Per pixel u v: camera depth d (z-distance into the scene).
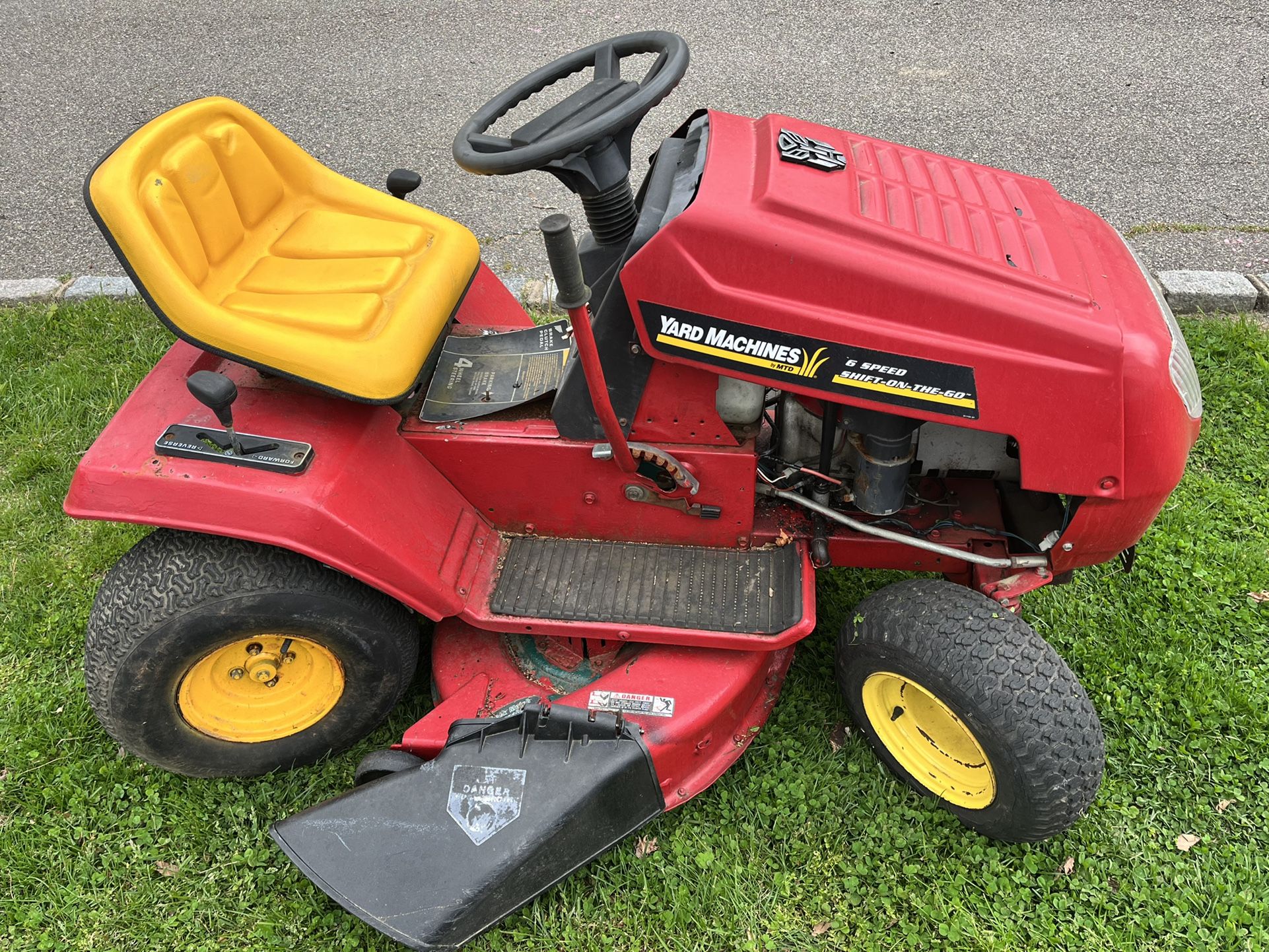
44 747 2.83
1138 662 3.01
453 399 2.68
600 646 2.79
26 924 2.45
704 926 2.43
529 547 2.73
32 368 4.24
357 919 2.44
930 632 2.37
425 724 2.56
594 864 2.56
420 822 2.31
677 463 2.49
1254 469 3.63
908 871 2.51
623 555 2.69
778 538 2.68
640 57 6.62
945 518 2.71
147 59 6.97
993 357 2.11
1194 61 6.42
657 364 2.36
